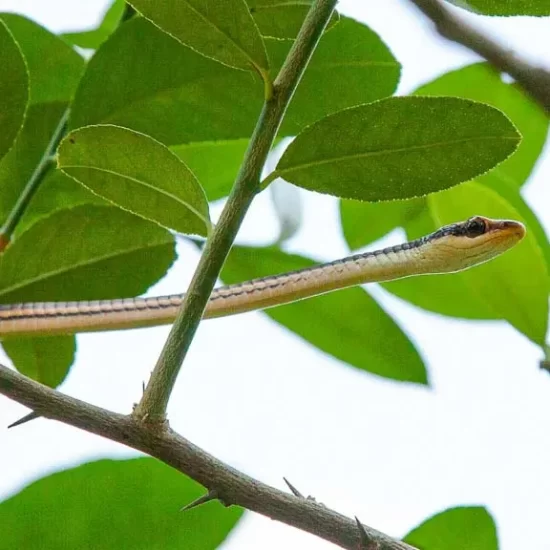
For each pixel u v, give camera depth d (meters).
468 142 2.54
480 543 2.57
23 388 2.53
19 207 2.61
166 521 2.55
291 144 2.54
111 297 2.62
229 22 2.54
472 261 2.63
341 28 2.60
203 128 2.61
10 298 2.61
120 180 2.57
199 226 2.57
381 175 2.55
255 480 2.54
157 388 2.53
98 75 2.60
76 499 2.55
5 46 2.58
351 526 2.54
